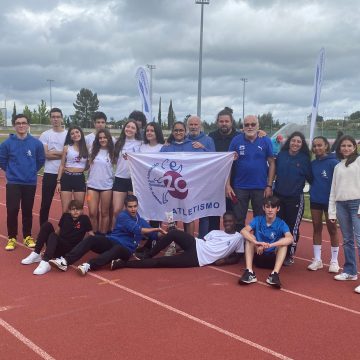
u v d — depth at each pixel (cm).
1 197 1382
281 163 700
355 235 617
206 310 514
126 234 683
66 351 411
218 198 757
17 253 736
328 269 701
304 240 918
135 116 920
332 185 637
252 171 715
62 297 543
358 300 561
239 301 546
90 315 491
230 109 815
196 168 740
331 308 531
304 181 697
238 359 403
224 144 809
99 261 645
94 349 415
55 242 653
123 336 442
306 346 432
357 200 610
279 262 623
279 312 514
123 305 522
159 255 750
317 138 680
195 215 752
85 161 784
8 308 506
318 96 1471
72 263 648
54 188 839
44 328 457
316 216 692
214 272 662
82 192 786
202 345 427
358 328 475
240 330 463
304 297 567
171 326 468
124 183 772
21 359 396
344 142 617
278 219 667
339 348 429
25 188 771
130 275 635
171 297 553
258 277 645
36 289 568
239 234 707
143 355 405
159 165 745
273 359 405
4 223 980
